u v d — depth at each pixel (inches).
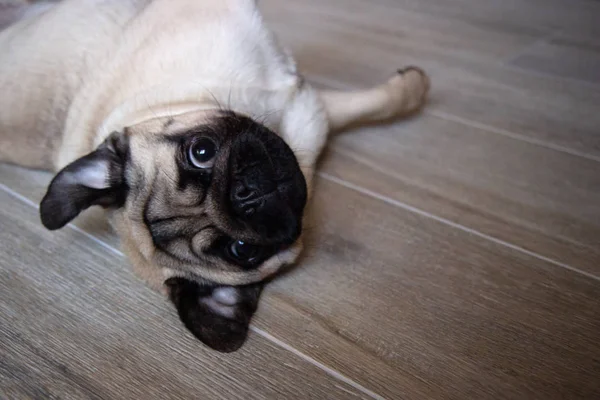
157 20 18.1
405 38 27.0
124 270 16.5
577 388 12.9
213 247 15.1
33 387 13.8
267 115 17.0
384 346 14.0
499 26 27.8
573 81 23.0
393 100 20.1
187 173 14.9
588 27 27.3
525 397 12.8
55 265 16.7
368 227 17.1
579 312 14.4
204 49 16.9
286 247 15.7
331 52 26.0
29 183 19.6
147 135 15.6
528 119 21.0
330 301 15.2
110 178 15.3
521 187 18.1
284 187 15.1
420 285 15.3
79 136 17.8
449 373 13.4
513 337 13.9
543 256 15.8
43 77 18.8
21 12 24.0
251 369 13.8
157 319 15.1
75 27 19.1
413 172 19.0
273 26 28.9
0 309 15.6
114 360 14.2
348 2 31.5
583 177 18.2
